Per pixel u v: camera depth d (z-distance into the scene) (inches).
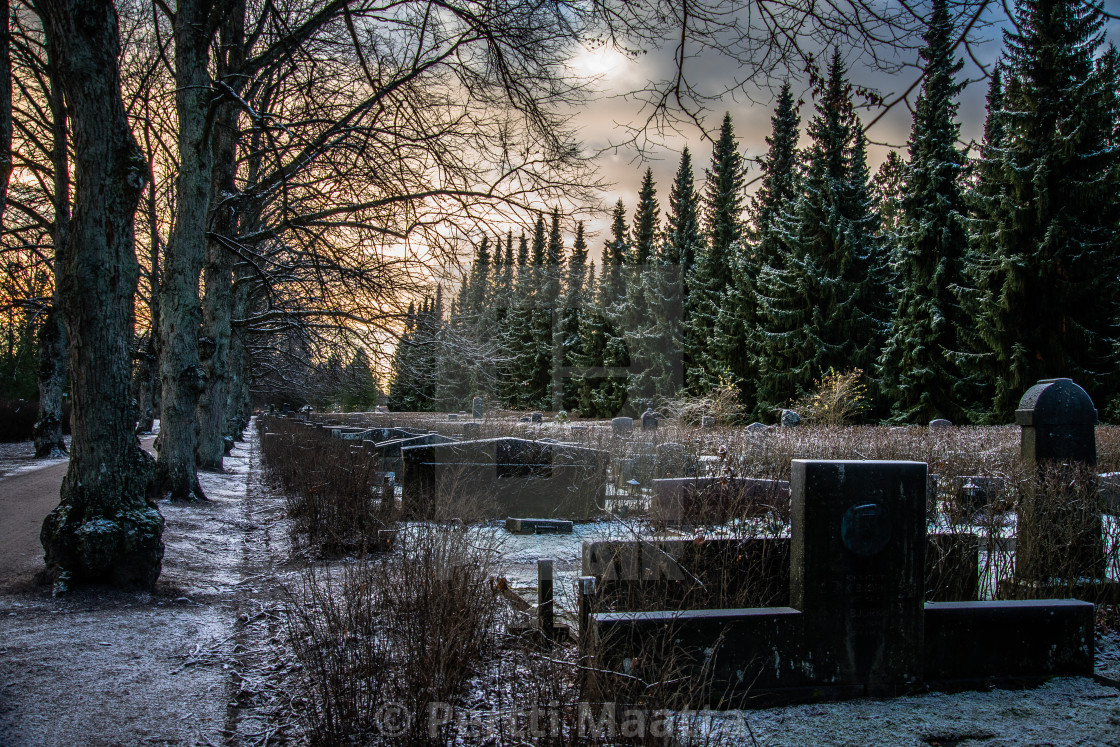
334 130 398.3
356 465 419.5
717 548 190.9
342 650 150.3
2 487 534.9
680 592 176.9
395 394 628.4
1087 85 947.3
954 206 1195.9
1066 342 1048.8
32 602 223.0
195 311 475.2
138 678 167.6
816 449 512.1
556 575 186.9
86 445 245.1
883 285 1331.2
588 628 150.3
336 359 579.5
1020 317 1075.9
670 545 177.9
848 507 158.7
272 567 290.4
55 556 237.3
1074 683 167.8
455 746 130.0
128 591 238.4
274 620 211.9
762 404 1347.2
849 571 158.6
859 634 158.7
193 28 435.2
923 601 162.7
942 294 1207.6
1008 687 165.5
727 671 153.3
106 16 243.4
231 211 550.6
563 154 332.2
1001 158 1043.3
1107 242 1005.2
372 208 469.1
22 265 718.5
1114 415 1017.5
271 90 530.3
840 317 1302.9
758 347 1384.1
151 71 471.5
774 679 155.3
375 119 341.1
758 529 219.6
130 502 249.6
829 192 1304.1
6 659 176.1
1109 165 1003.9
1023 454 268.8
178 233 463.8
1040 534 220.5
